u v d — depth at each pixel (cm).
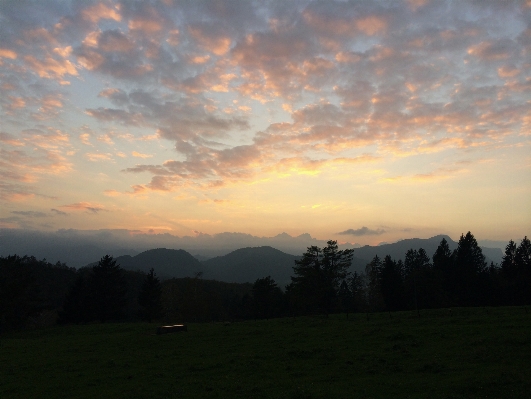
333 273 6341
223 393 1678
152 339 3616
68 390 1919
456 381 1627
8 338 4819
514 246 8781
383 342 2708
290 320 4994
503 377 1616
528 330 2667
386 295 8256
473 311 4400
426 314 4475
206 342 3281
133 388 1856
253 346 2916
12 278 6675
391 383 1681
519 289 7788
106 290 7806
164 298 10075
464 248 8594
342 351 2475
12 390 1966
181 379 2003
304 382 1792
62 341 3906
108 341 3678
